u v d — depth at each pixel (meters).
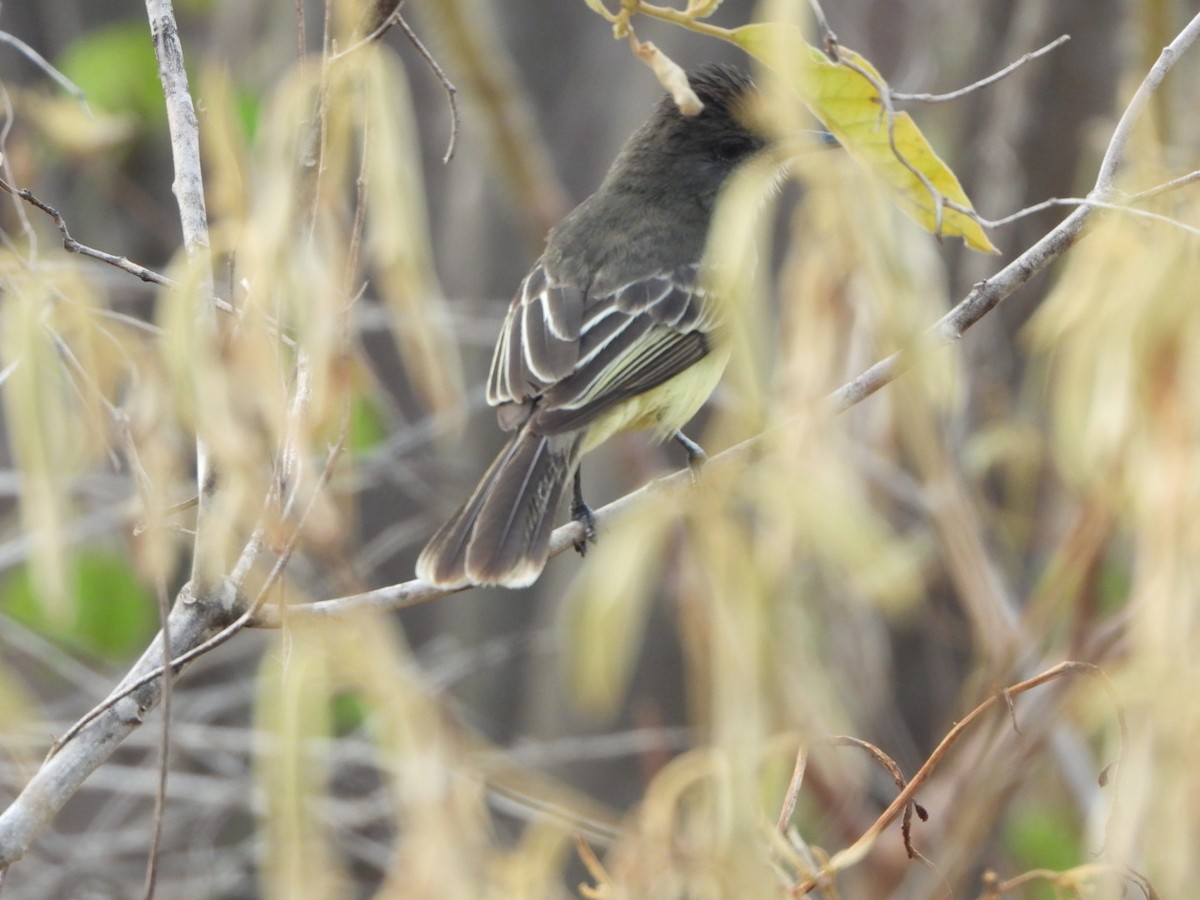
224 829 15.34
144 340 9.59
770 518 6.30
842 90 7.75
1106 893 7.48
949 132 15.12
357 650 6.45
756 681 6.23
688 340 10.80
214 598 7.44
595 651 5.98
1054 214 14.79
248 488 6.57
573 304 10.73
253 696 14.51
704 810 6.86
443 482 16.45
